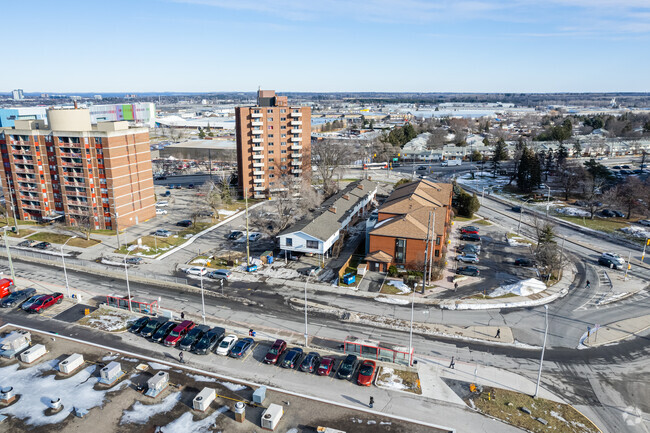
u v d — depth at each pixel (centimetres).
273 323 6028
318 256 8469
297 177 13600
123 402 3678
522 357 5259
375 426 3475
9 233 9688
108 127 9694
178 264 8094
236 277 7544
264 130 12938
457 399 4453
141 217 10594
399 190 11062
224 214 11394
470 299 6738
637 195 11281
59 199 10238
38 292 6912
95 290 7038
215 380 3997
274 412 3450
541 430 4053
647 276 7669
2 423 3419
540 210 12050
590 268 8019
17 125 10225
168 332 5556
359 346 5166
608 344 5566
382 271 7738
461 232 9912
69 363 4078
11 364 4222
